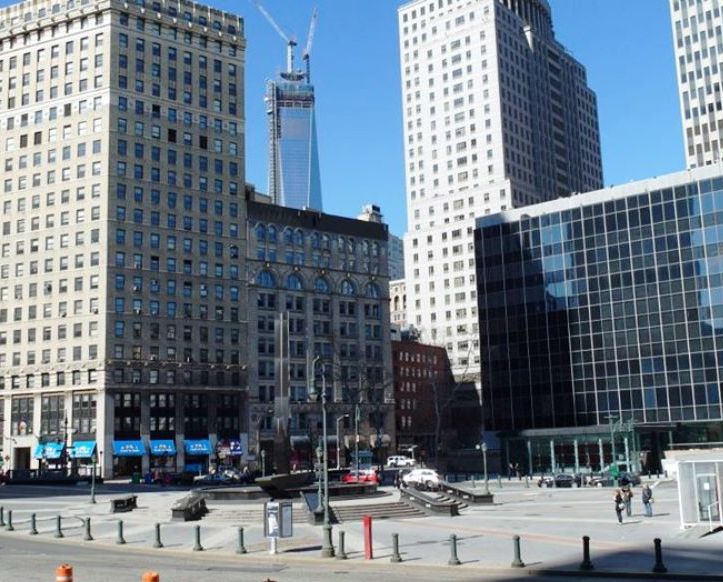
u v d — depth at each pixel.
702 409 102.00
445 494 63.47
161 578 26.48
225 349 137.12
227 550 35.12
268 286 146.12
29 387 127.44
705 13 182.12
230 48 147.25
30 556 33.50
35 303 129.50
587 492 73.12
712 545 33.75
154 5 138.88
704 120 179.12
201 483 96.31
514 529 42.09
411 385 179.38
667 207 107.75
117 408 123.25
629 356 108.75
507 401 119.50
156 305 130.62
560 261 116.81
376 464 143.50
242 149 145.88
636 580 26.45
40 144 134.25
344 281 157.50
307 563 31.33
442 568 28.94
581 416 111.88
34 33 138.25
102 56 133.38
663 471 95.50
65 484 102.88
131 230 130.00
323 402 51.25
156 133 135.62
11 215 133.75
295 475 60.31
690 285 104.75
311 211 154.88
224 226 141.12
